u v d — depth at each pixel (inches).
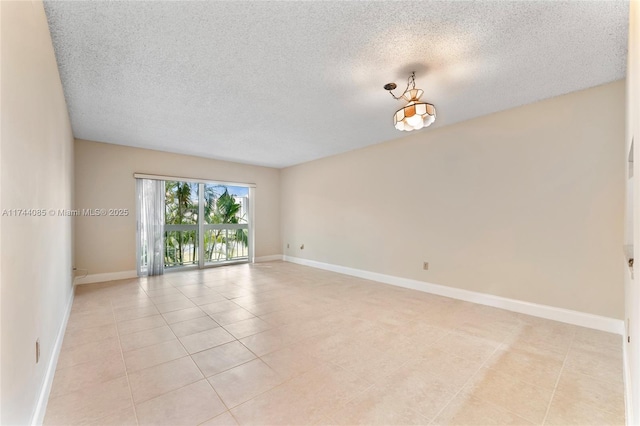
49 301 75.3
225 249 253.8
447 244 151.9
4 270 40.0
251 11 68.6
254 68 95.0
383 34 77.8
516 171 127.4
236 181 250.7
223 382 73.4
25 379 50.6
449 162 151.4
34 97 58.7
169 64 92.2
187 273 213.3
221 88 109.2
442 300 144.8
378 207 188.7
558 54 87.0
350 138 176.9
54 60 84.6
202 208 235.9
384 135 170.4
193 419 60.1
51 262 79.7
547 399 66.9
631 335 66.4
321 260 233.9
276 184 279.1
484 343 95.7
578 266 111.5
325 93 113.7
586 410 63.2
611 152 104.8
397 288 169.3
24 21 51.3
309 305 136.7
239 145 193.9
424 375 76.9
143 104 124.0
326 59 89.8
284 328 108.6
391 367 80.8
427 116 93.5
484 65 93.4
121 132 163.3
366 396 67.9
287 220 272.2
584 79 102.6
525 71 97.1
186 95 115.2
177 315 122.6
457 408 63.8
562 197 115.3
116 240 189.6
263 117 140.6
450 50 85.2
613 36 77.9
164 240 218.2
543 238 120.0
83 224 177.0
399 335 102.2
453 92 113.1
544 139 119.7
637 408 50.6
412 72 97.8
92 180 180.5
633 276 61.1
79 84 105.0
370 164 193.8
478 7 67.5
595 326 107.0
